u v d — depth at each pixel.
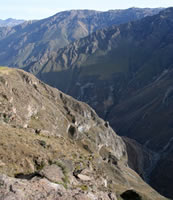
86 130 89.56
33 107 59.09
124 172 78.12
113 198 15.97
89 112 101.88
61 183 14.65
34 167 19.39
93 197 13.88
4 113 34.94
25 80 77.00
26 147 21.61
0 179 12.04
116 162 82.19
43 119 60.06
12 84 59.69
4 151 19.47
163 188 102.12
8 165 17.97
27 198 11.39
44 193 12.36
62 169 16.67
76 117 84.88
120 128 170.62
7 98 48.88
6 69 74.06
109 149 93.25
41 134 30.73
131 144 130.88
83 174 18.53
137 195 28.05
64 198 12.42
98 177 19.77
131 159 118.56
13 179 12.65
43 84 89.25
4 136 22.11
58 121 69.00
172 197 94.50
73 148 30.11
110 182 24.31
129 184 65.19
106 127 109.25
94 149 73.75
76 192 13.71
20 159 19.28
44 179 13.81
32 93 67.75
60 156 23.09
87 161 24.53
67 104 93.88
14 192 11.44
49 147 24.12
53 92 90.19
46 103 71.75
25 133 26.36
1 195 10.98
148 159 125.88
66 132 70.50
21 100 55.75
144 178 109.50
